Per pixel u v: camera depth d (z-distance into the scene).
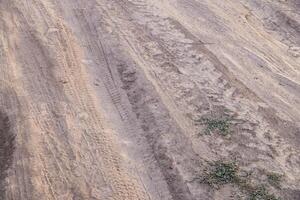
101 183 7.67
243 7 12.62
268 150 8.27
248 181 7.68
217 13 12.32
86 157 8.12
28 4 12.39
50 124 8.76
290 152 8.27
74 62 10.34
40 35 11.17
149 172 7.85
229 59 10.60
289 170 7.92
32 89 9.59
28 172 7.83
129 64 10.26
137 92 9.52
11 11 12.05
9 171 7.85
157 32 11.40
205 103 9.24
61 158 8.09
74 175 7.79
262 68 10.41
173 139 8.41
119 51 10.67
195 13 12.29
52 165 7.95
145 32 11.38
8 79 9.83
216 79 9.94
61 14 12.02
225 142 8.39
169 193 7.50
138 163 8.01
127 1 12.66
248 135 8.56
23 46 10.80
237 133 8.59
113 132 8.62
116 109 9.14
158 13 12.18
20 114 8.95
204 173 7.79
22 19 11.75
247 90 9.69
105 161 8.05
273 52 10.96
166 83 9.72
